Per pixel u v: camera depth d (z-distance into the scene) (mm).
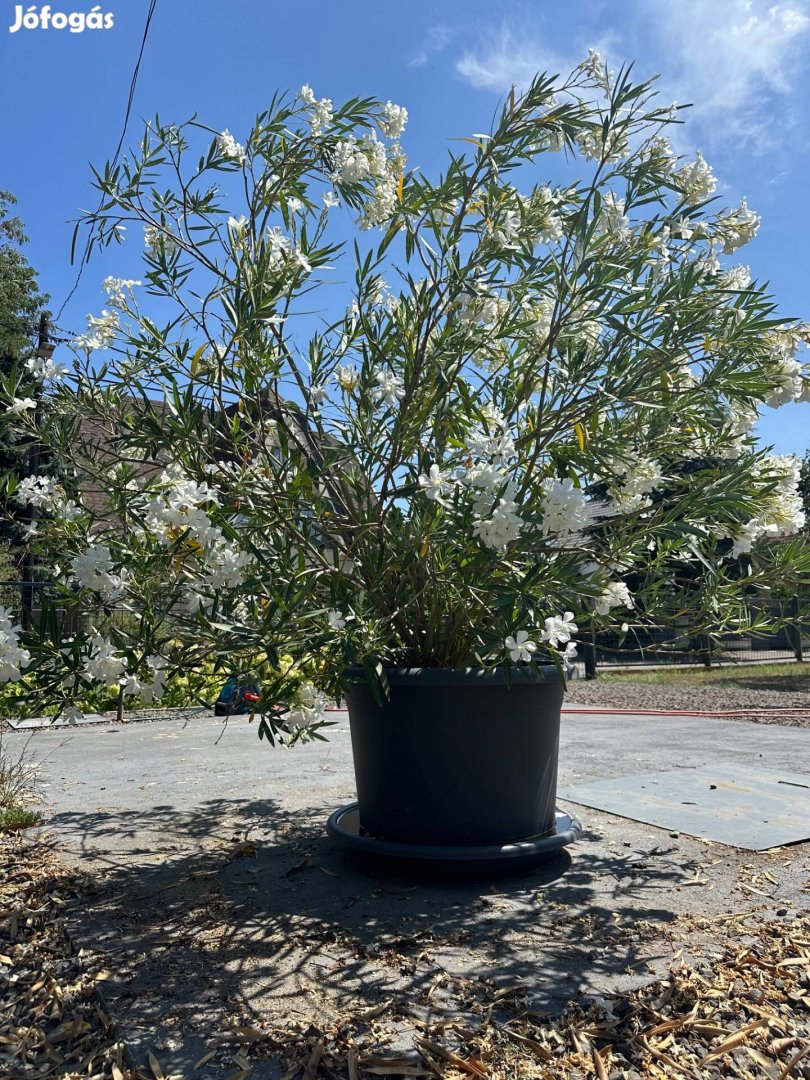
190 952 2318
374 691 2570
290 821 3807
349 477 3078
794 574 2916
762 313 2803
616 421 2994
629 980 2094
